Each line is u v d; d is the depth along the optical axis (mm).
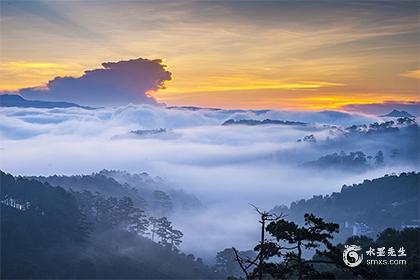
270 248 30375
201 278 125625
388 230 64312
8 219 119312
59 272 108812
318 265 48156
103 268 116125
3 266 104062
